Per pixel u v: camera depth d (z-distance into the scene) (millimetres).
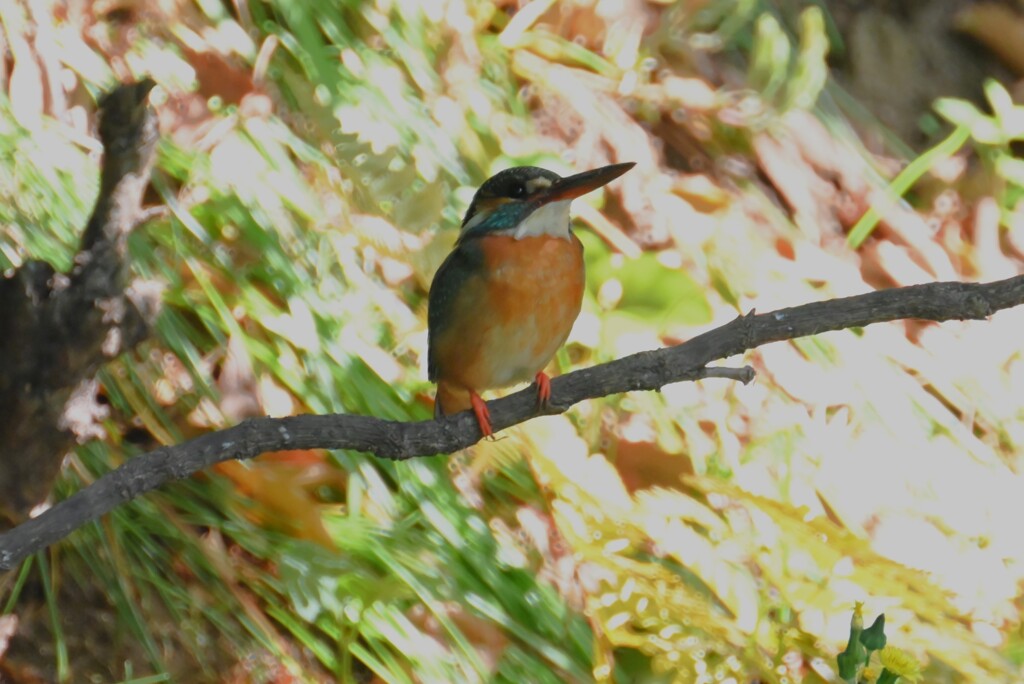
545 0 13656
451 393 8156
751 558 10508
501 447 10406
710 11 14406
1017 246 14547
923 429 12281
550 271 7602
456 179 11898
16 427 6824
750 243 12992
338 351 10438
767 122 13922
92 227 6566
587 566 10023
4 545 5148
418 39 12805
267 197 11016
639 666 9664
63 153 10531
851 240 13734
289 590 9164
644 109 13719
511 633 9523
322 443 5945
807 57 14188
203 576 9156
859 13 15586
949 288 6047
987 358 13242
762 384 12039
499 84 13023
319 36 12320
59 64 10961
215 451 5605
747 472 11234
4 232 9680
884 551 11219
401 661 9117
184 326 10180
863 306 6145
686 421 11336
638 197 12906
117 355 6836
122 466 5445
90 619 8680
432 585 9453
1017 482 12258
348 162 11383
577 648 9633
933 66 15555
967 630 10766
